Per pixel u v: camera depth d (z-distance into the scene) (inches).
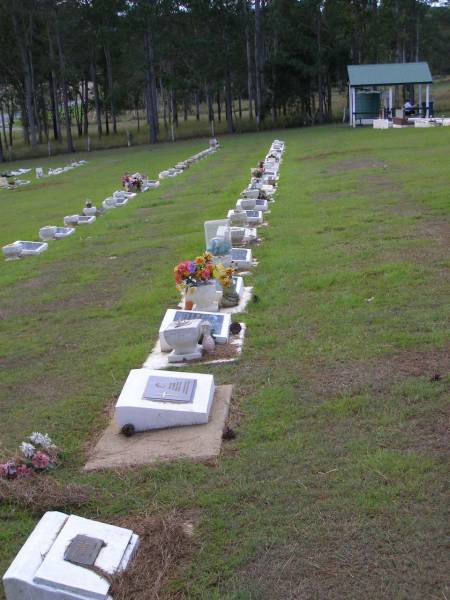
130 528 188.9
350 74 2017.7
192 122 3125.0
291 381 273.0
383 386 258.7
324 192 772.6
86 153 2345.0
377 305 353.7
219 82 2704.2
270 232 575.5
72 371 318.3
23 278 532.7
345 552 169.9
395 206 630.5
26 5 2395.4
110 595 160.7
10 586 161.5
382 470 201.8
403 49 2723.9
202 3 2343.8
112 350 339.9
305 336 320.8
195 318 336.8
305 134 1959.9
